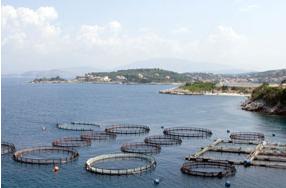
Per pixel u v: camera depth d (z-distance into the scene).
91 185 89.31
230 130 178.25
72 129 177.12
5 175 96.75
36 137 156.12
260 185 89.31
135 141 146.12
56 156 117.62
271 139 152.12
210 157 114.81
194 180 92.94
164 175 97.12
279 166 103.06
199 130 174.50
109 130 173.62
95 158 110.50
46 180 93.19
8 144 134.50
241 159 112.25
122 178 94.44
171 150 128.62
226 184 88.50
